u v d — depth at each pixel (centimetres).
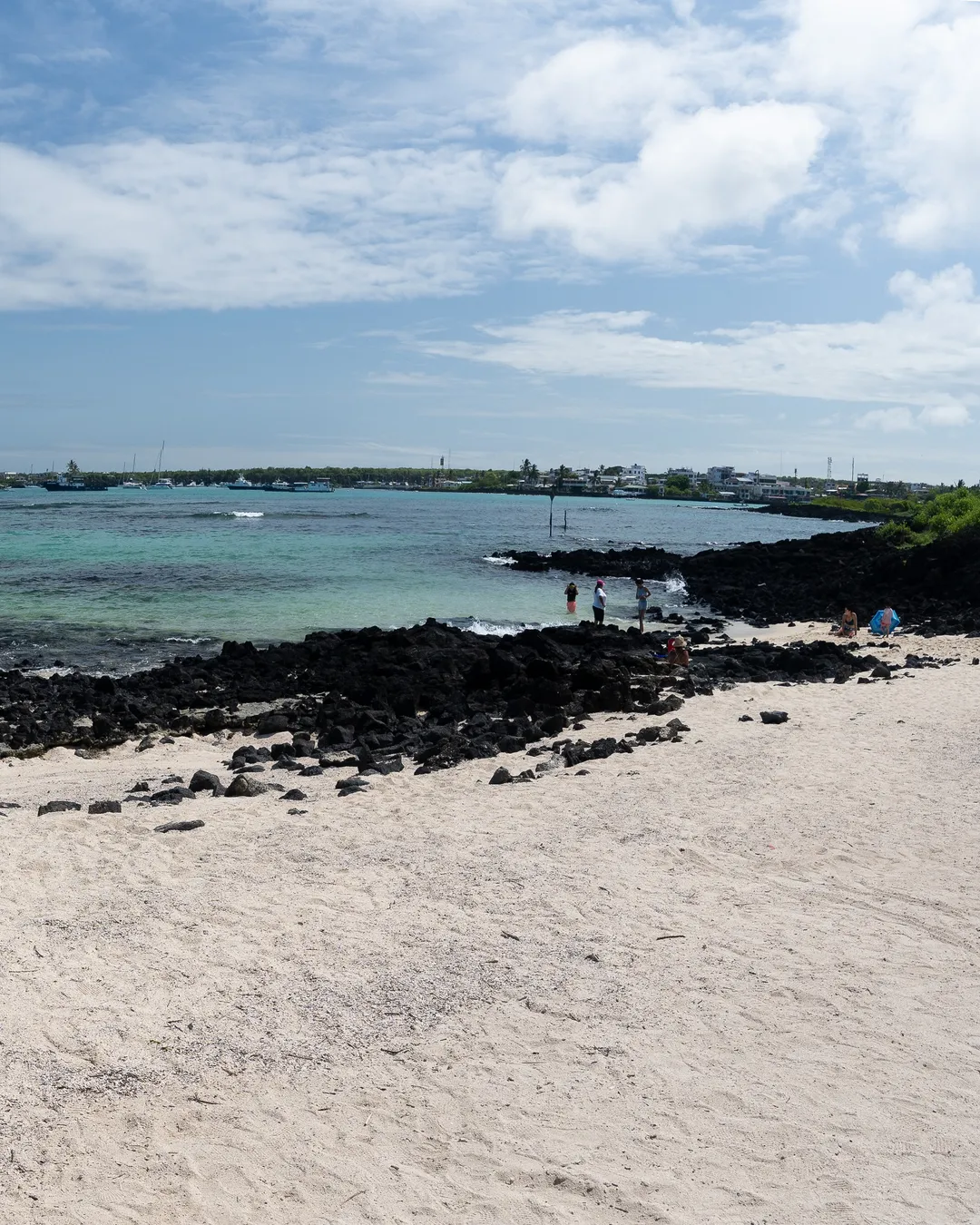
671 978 813
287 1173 571
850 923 927
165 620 3597
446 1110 633
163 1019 744
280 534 8269
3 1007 754
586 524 12444
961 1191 547
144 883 1042
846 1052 696
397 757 1742
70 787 1573
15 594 4128
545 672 2330
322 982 807
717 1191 550
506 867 1088
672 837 1184
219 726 2080
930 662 2675
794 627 3959
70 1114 622
